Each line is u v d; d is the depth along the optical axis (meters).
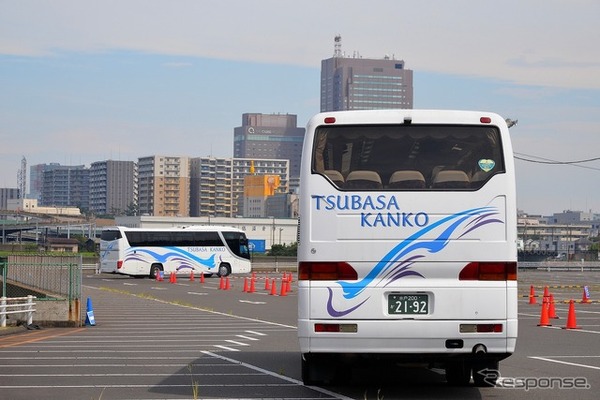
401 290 13.04
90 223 174.50
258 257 113.62
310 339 13.06
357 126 13.54
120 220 154.88
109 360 19.23
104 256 75.62
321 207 13.27
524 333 25.91
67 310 28.97
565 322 30.30
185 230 76.06
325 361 14.09
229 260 77.06
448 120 13.48
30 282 33.50
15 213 194.75
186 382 15.73
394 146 13.48
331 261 13.14
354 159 13.45
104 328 28.38
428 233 13.12
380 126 13.54
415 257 13.06
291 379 16.12
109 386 15.26
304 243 13.23
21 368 17.80
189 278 76.94
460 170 13.39
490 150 13.43
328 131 13.56
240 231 78.06
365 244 13.12
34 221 178.88
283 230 161.12
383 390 14.80
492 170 13.36
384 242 13.12
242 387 15.12
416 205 13.18
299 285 13.27
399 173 13.37
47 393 14.45
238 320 31.77
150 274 74.56
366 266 13.11
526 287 59.53
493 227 13.17
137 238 74.69
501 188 13.27
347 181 13.34
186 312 36.22
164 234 75.38
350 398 13.94
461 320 12.97
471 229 13.16
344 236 13.16
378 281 13.06
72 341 23.77
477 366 14.56
